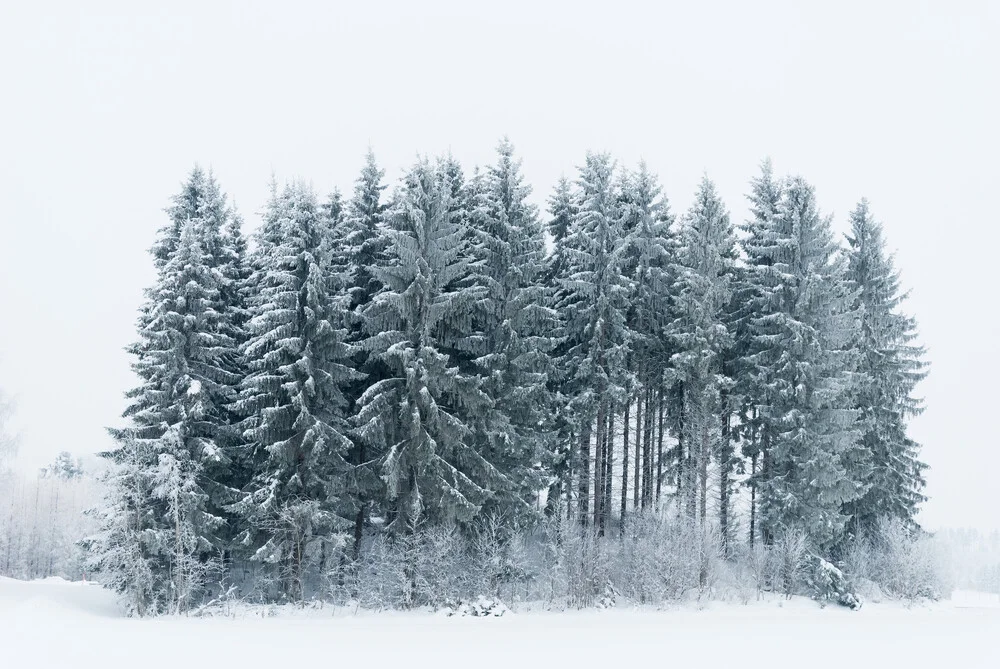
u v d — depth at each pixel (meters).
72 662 18.34
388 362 31.91
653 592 32.81
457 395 32.25
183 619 27.62
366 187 36.09
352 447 32.22
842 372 37.09
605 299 35.12
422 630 25.52
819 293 36.81
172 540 29.73
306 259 31.53
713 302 36.53
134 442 29.67
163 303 31.55
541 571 33.88
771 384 36.81
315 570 34.75
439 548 29.94
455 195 36.00
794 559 35.38
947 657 22.70
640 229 37.78
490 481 32.03
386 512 33.84
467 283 34.28
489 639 23.84
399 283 31.86
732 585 35.69
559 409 36.53
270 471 31.23
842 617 31.67
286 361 31.48
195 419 31.16
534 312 33.56
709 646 23.36
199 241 34.19
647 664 20.50
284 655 20.48
